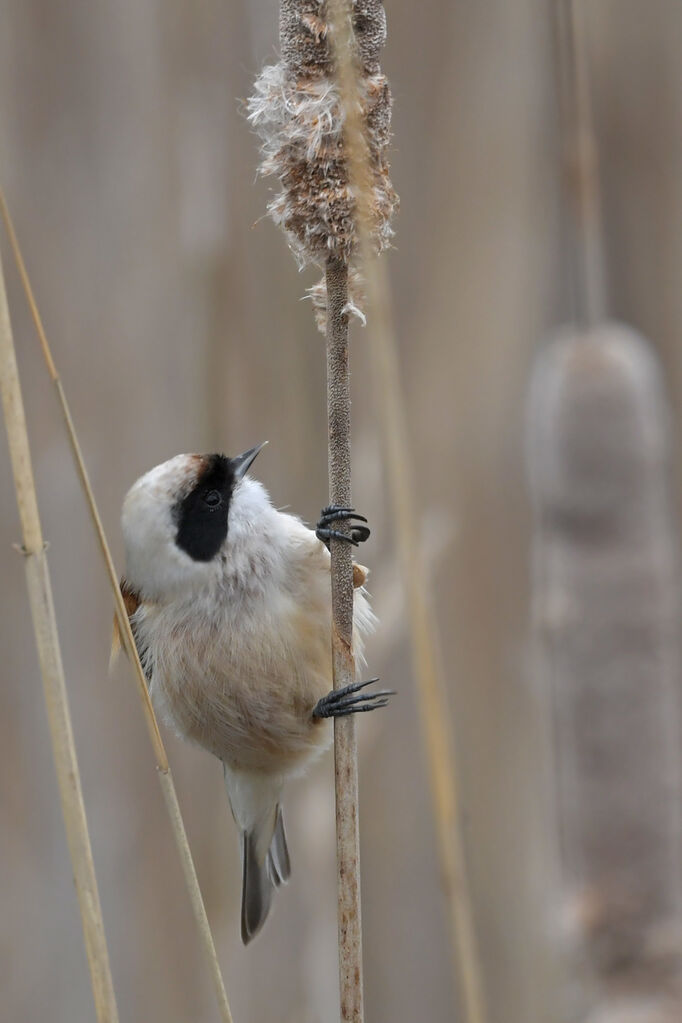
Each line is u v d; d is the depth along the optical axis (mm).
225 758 7852
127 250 10453
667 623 7695
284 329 10148
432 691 5969
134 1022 10070
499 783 11078
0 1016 10109
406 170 11758
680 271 11250
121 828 10383
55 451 10539
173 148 10305
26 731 10578
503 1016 10359
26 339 10547
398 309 11742
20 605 10625
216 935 10070
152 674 7605
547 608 7793
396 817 11117
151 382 10328
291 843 10047
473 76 11695
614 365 7762
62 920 10391
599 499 7660
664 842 7492
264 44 10047
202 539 7309
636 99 11422
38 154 10602
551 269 11609
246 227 10250
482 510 11727
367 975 10820
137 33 10430
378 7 5391
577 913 7516
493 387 11633
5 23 10547
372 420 10305
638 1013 7250
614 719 7543
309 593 7305
